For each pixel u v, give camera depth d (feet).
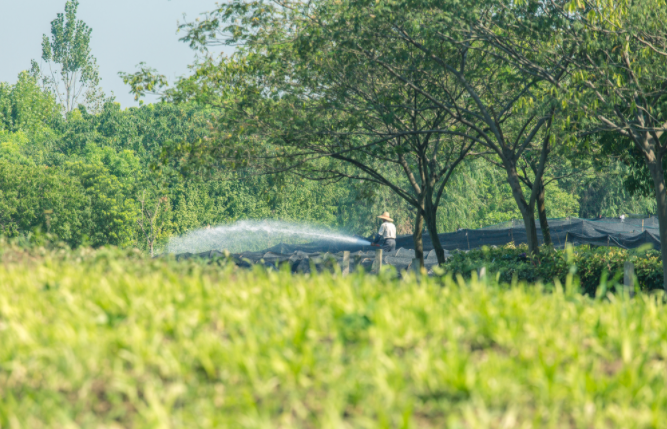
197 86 199.31
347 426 36.78
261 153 201.26
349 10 161.38
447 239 347.15
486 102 205.05
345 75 179.63
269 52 190.39
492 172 465.06
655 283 156.56
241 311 51.67
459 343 49.08
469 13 143.74
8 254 85.20
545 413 38.19
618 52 142.72
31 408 38.37
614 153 198.49
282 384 40.98
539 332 49.29
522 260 177.06
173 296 56.39
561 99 132.46
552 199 593.42
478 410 38.06
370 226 586.04
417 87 182.19
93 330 46.52
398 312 51.96
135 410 39.93
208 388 40.86
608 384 40.93
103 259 83.10
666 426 36.65
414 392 40.40
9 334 46.26
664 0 132.67
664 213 146.82
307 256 232.53
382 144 189.88
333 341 48.08
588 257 162.61
